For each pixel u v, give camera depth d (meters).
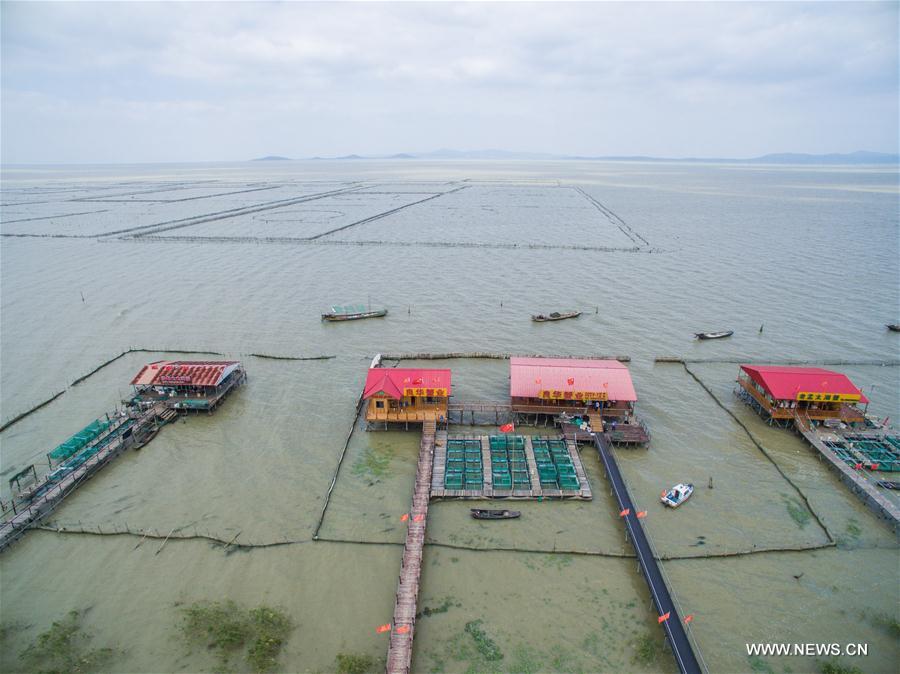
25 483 54.84
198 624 39.03
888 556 46.50
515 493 53.16
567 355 86.75
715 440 63.59
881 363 83.31
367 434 64.50
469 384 76.75
